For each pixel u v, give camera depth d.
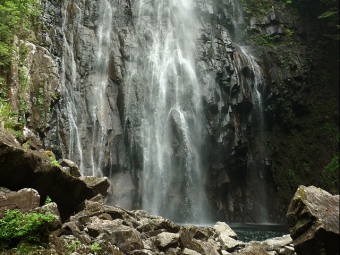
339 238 5.26
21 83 13.14
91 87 18.31
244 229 16.94
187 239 7.45
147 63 20.27
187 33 22.92
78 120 17.22
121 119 18.39
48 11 18.31
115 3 21.38
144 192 17.72
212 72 21.61
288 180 23.11
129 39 20.45
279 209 22.16
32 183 6.87
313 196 5.80
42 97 14.42
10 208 5.95
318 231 5.34
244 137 21.62
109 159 17.23
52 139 14.74
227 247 8.45
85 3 20.34
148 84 19.73
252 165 22.25
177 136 19.42
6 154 6.43
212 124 20.45
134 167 17.89
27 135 9.61
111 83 19.09
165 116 19.70
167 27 22.27
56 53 17.64
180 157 19.19
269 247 8.62
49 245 5.72
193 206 19.23
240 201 21.16
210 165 20.41
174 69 21.03
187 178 19.27
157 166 18.52
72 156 16.08
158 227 7.77
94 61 19.09
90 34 19.61
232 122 21.03
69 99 17.22
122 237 6.42
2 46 12.79
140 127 18.41
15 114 11.66
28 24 16.14
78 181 7.50
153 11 22.28
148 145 18.44
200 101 20.77
